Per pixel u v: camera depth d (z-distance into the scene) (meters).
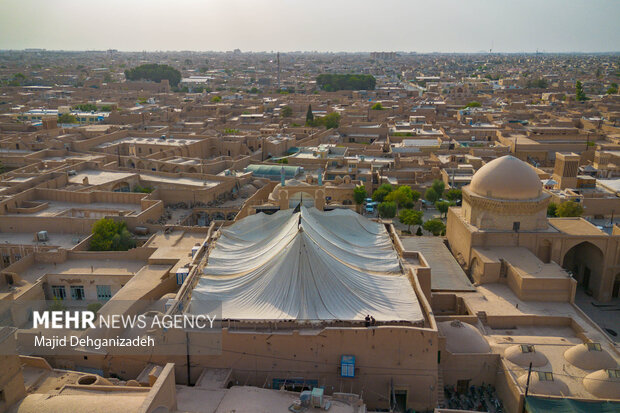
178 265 48.62
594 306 52.28
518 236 50.56
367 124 136.88
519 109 159.25
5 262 58.28
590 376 33.53
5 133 120.38
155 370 34.12
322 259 37.31
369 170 92.88
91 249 58.16
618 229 56.50
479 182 51.97
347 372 33.41
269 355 33.94
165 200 78.12
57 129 116.75
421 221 71.12
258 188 85.00
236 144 107.75
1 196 69.69
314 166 95.69
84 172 86.50
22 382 29.62
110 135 110.31
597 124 128.62
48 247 56.91
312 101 189.50
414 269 42.06
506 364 35.41
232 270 40.12
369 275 39.00
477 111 155.62
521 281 44.22
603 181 81.12
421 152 103.69
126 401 28.56
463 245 53.06
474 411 31.48
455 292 45.94
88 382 33.28
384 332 33.12
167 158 94.88
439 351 35.97
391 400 33.78
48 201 72.81
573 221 56.03
